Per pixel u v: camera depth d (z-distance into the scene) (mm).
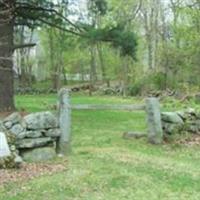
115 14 31969
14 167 7695
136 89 31641
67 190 6672
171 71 28859
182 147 10086
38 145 8430
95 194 6516
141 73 36125
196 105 20391
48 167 7918
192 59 25547
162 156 9180
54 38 42500
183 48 26391
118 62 41750
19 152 8266
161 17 35000
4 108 15062
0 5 13547
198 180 7336
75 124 14484
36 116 8492
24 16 15102
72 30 15867
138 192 6633
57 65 44188
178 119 10875
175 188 6863
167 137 10680
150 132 10539
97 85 41094
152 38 35250
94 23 15883
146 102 10586
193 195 6551
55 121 8812
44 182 7016
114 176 7418
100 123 14789
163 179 7332
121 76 40375
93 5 16094
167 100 23766
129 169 7898
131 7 35469
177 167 8172
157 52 31172
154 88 29781
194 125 11172
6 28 14602
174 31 27172
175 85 27547
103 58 42875
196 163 8656
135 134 11297
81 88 40438
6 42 14578
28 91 39219
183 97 23766
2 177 7203
